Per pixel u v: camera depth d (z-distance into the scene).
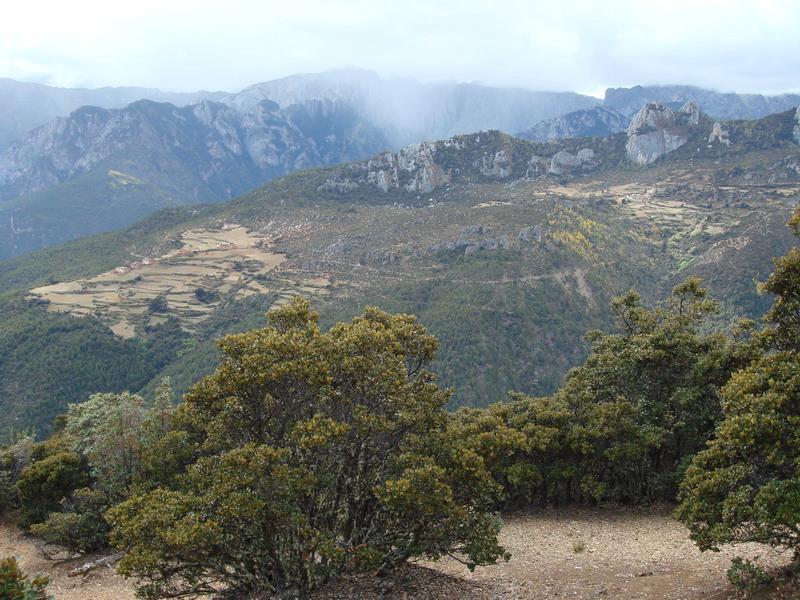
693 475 13.39
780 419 11.96
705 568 15.31
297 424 13.06
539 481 26.80
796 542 11.88
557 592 14.80
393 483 12.85
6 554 26.75
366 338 14.20
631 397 26.69
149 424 26.17
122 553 24.81
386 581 15.24
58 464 28.34
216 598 15.03
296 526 12.69
